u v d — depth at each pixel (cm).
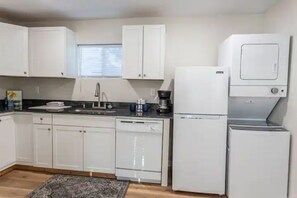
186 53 338
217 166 258
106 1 277
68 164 305
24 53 336
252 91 246
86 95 365
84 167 302
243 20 321
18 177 297
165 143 278
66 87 369
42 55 336
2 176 299
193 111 257
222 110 253
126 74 320
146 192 266
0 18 350
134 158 287
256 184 242
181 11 312
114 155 293
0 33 312
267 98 257
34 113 308
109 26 353
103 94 361
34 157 314
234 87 249
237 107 275
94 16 338
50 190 263
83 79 364
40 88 372
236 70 247
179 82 259
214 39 330
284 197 238
